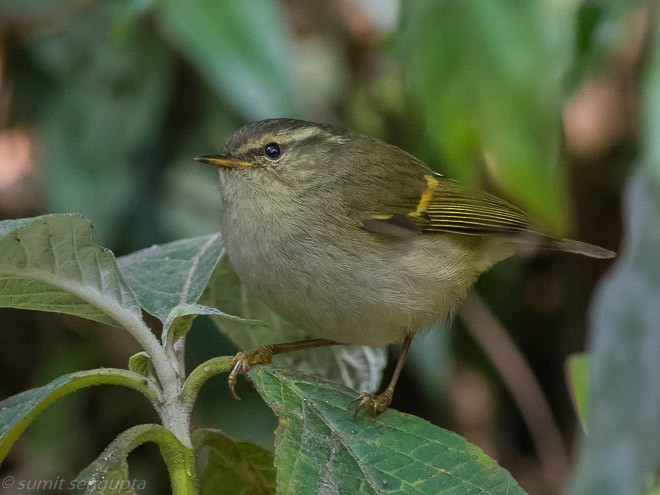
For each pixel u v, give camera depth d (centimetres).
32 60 1157
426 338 1072
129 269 622
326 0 1184
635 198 312
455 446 496
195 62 1025
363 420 505
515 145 385
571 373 530
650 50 360
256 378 518
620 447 296
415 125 932
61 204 1105
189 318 514
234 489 549
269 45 917
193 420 1088
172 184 1130
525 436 1234
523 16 379
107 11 1148
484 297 1183
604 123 1165
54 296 509
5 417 468
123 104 1130
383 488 477
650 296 301
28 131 1207
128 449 449
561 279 1223
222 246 645
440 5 389
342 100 1184
